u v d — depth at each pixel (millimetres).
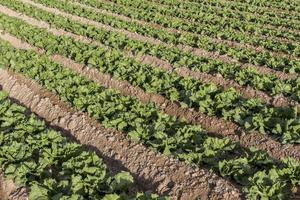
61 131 13062
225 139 11531
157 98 15109
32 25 24000
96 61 17844
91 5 29734
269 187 9594
